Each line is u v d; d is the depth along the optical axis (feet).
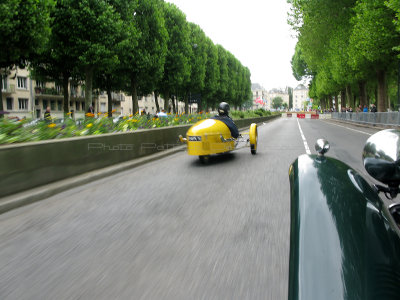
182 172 22.62
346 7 81.41
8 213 13.80
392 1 52.37
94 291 7.27
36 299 7.03
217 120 26.35
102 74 98.07
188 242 9.98
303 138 48.14
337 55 93.20
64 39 68.95
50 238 10.76
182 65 114.93
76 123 26.99
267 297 6.73
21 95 142.51
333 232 2.91
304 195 3.56
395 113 66.23
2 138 18.40
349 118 117.80
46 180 17.72
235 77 220.64
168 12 112.78
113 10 69.62
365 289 2.37
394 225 3.33
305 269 2.57
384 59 75.10
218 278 7.63
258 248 9.30
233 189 16.96
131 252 9.37
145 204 14.60
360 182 3.96
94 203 15.10
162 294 7.02
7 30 49.75
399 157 3.83
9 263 8.93
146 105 233.76
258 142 42.37
